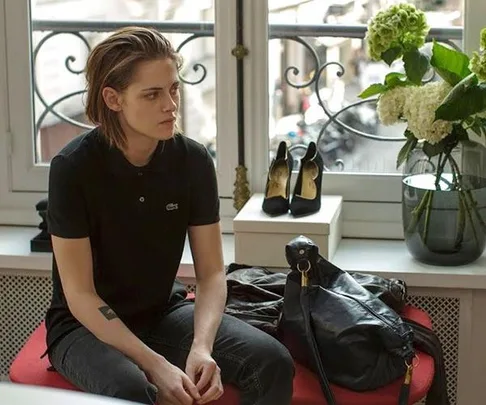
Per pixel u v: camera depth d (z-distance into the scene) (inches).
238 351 84.4
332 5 113.3
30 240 115.2
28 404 49.3
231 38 114.6
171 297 92.6
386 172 116.3
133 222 86.4
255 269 102.1
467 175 100.5
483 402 107.0
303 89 115.8
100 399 50.4
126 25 117.5
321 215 106.0
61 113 120.5
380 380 85.0
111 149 85.6
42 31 118.8
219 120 117.0
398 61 113.3
